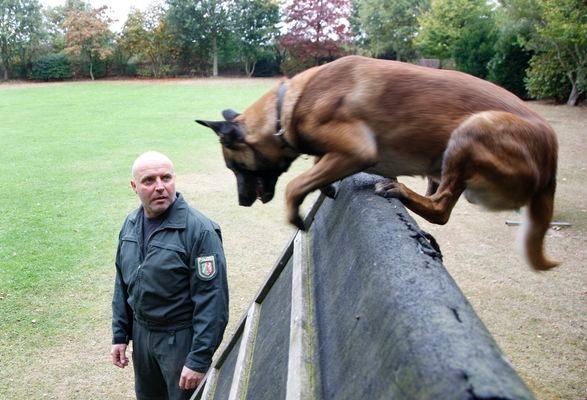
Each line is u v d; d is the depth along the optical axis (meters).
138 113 24.27
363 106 2.76
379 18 40.72
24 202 11.09
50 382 5.48
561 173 12.29
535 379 5.10
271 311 3.15
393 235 1.81
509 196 2.69
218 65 50.16
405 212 2.18
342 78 2.85
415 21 39.25
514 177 2.61
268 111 3.21
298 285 2.60
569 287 6.88
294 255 3.26
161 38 46.91
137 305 3.89
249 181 3.47
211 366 3.90
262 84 38.72
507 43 25.25
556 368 5.27
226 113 3.57
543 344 5.67
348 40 44.41
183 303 3.82
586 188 11.02
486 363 1.02
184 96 30.91
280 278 3.48
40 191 11.91
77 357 5.89
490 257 7.89
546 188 2.79
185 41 47.44
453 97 2.72
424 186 11.67
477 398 0.91
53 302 6.98
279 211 10.36
